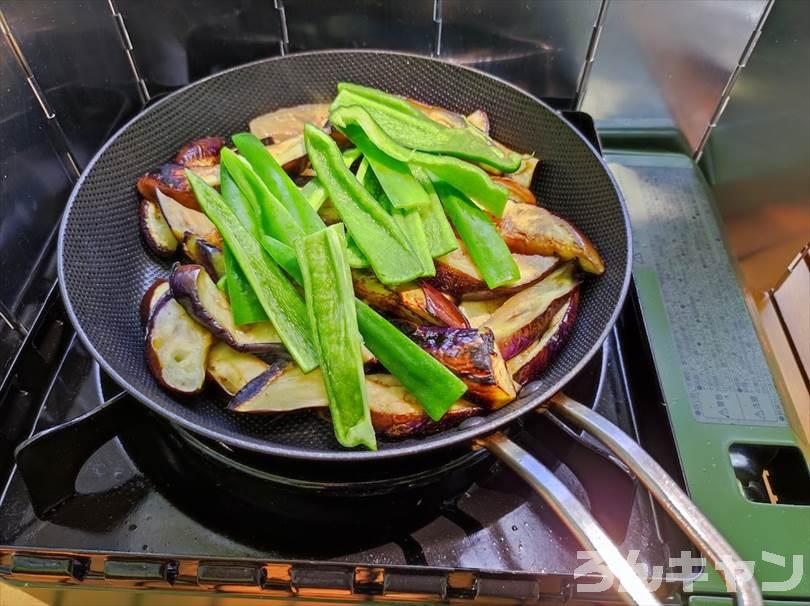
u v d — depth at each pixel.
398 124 0.32
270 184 0.31
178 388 0.25
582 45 0.37
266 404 0.24
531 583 0.23
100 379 0.29
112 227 0.30
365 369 0.26
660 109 0.40
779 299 0.43
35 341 0.28
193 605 0.27
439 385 0.24
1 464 0.26
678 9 0.35
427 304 0.27
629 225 0.28
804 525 0.26
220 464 0.26
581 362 0.24
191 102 0.33
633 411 0.29
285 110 0.35
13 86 0.30
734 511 0.26
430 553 0.25
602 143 0.40
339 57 0.35
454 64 0.34
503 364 0.25
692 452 0.28
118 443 0.27
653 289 0.33
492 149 0.31
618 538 0.25
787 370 0.40
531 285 0.28
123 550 0.25
